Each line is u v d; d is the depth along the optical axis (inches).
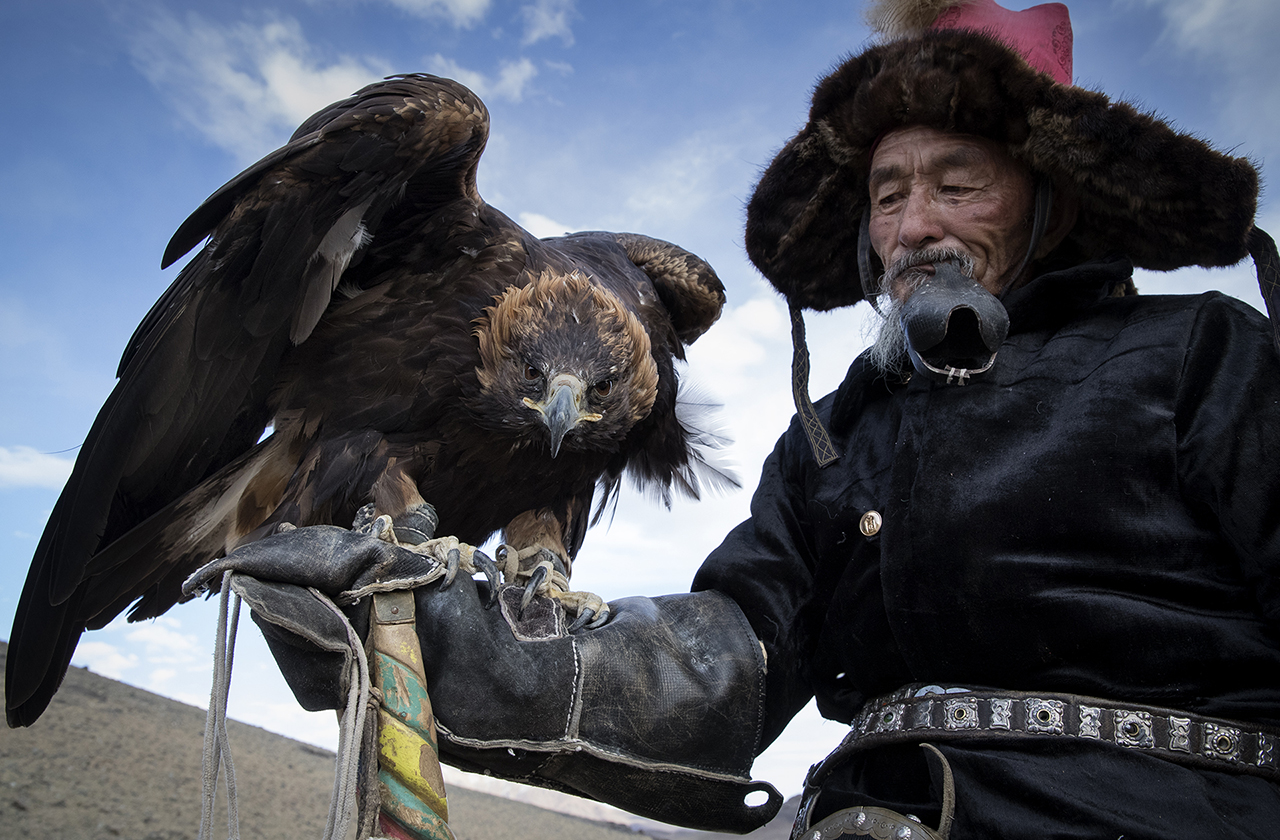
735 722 63.0
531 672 57.6
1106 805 47.7
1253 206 55.0
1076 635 52.1
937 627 55.7
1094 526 52.9
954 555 55.2
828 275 75.9
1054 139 58.7
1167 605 52.2
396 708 51.8
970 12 68.0
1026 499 54.2
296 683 53.1
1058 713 52.0
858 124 66.1
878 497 62.9
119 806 467.2
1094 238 64.8
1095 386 56.3
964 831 50.6
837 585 64.9
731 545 72.1
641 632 63.6
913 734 56.3
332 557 54.1
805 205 73.5
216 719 49.3
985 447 57.1
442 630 55.9
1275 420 51.9
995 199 63.1
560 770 59.2
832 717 70.7
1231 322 56.1
